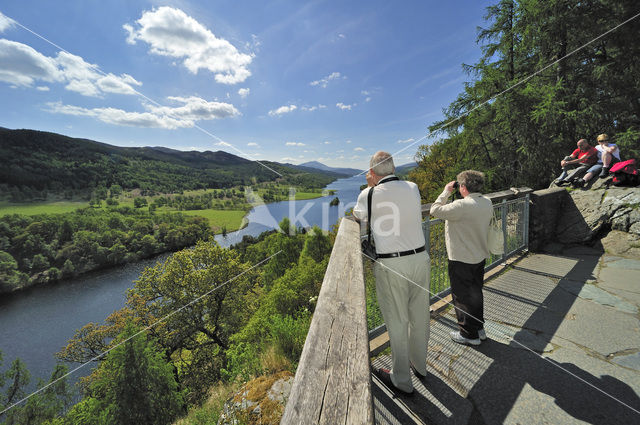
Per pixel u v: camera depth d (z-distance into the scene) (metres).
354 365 0.89
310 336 1.03
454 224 2.43
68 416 9.32
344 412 0.74
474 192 2.36
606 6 8.91
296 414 0.73
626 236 4.63
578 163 6.12
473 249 2.38
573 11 8.91
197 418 3.31
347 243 2.02
